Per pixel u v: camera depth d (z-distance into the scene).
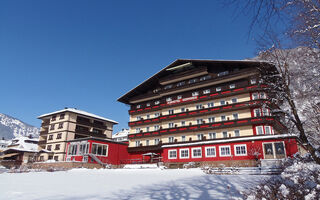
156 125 43.28
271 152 25.33
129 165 33.31
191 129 36.72
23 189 10.98
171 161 33.56
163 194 9.11
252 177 14.76
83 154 37.03
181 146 33.31
